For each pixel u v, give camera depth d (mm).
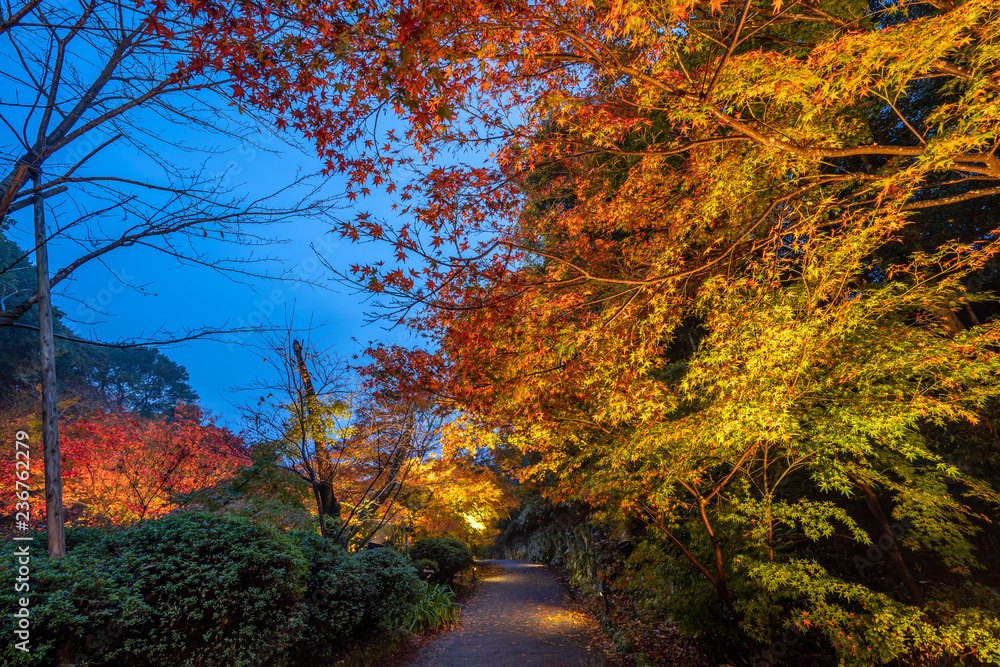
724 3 4145
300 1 2514
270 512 7090
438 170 3760
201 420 9008
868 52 2994
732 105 3807
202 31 2770
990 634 3389
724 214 4656
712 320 4266
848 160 6074
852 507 5754
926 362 3441
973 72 3129
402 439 8469
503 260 4172
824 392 4129
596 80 4203
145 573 4328
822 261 3873
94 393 16297
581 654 6840
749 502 4840
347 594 6078
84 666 3463
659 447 4645
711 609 5438
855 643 3795
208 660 4176
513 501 17922
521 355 4395
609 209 4965
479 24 2719
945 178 6070
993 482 4285
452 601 10500
